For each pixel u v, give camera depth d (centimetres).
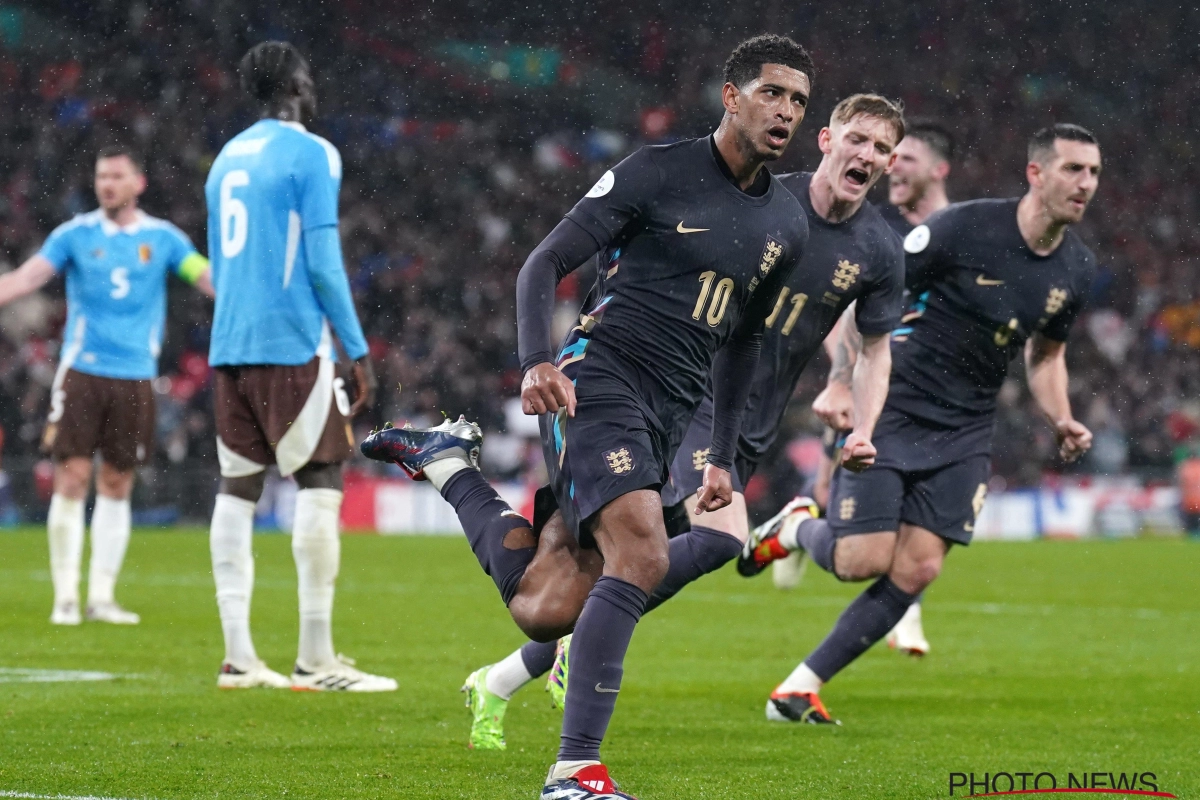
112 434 2056
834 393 1340
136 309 2066
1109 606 2584
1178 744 1166
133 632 1922
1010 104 7412
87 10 6569
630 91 7488
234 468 1462
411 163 6744
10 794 888
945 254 1428
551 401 847
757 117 899
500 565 944
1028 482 5356
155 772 972
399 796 904
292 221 1440
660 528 873
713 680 1570
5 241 5822
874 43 7400
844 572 1383
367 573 3067
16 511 4575
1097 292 6656
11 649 1723
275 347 1430
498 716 1109
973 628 2209
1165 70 7569
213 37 6731
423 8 7256
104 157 2047
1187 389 6212
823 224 1256
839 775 1008
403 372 5584
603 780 842
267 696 1370
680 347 916
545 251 886
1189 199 7156
